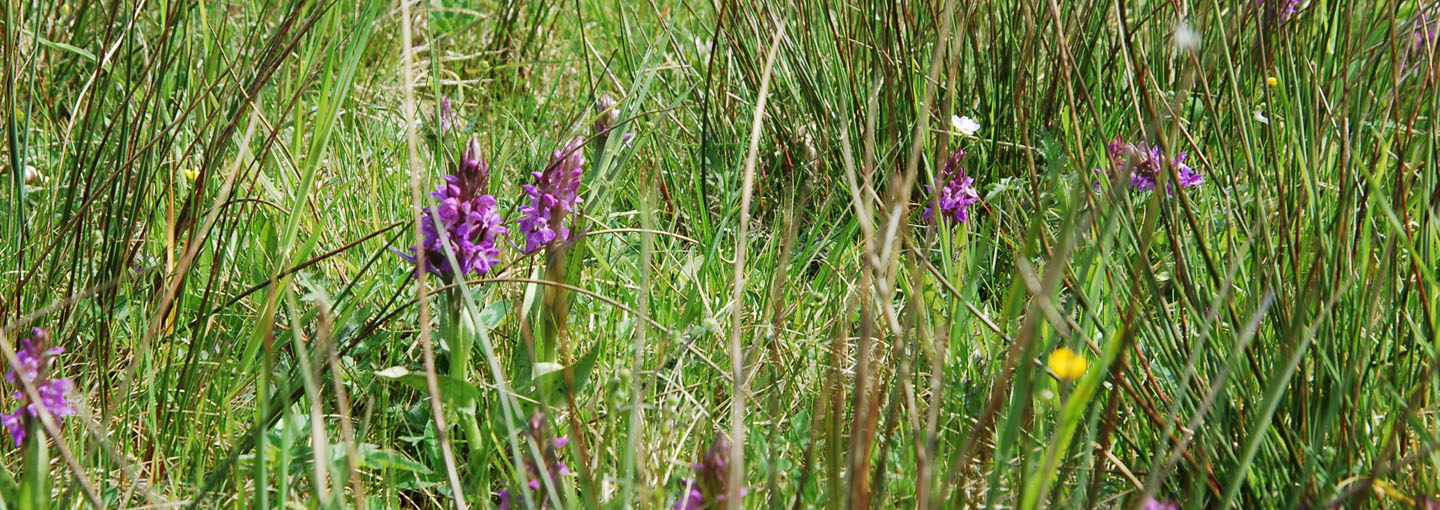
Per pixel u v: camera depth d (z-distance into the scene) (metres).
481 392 2.02
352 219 2.31
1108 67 2.38
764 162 2.51
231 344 2.12
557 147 2.28
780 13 2.45
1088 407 2.00
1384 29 2.40
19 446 1.97
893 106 2.36
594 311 2.17
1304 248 2.03
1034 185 2.01
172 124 2.12
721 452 1.88
